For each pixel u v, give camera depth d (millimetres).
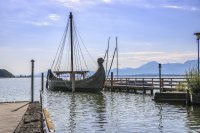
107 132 17469
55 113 25703
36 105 22781
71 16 55938
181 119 21469
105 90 54875
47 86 68750
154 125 19406
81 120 21766
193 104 28281
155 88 43312
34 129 13539
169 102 31438
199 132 17094
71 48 55594
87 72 55812
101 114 24672
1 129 13633
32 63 26109
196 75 28812
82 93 50844
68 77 59156
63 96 45438
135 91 47375
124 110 26969
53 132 12961
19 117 17016
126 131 17688
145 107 28688
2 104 23953
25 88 81000
